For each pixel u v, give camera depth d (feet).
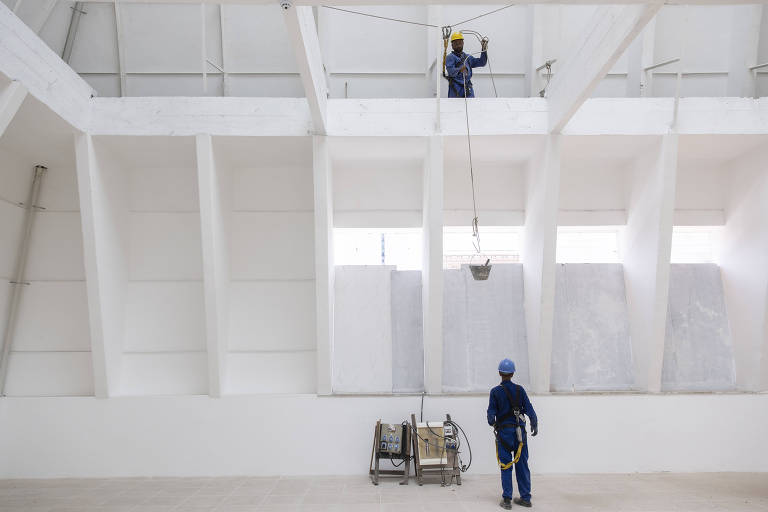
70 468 26.30
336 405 26.58
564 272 30.07
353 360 28.94
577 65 21.57
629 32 16.89
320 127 24.53
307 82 20.56
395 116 25.58
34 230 28.58
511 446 20.80
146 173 29.01
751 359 27.78
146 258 28.81
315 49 21.61
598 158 28.86
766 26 28.02
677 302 29.73
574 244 31.89
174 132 24.90
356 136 25.36
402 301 29.63
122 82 28.09
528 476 20.85
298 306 28.96
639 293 28.35
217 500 21.86
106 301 26.23
